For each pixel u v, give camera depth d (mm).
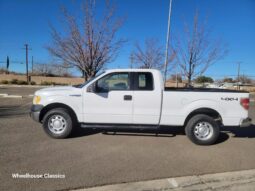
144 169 4922
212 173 4824
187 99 6660
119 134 7430
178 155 5793
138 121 6785
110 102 6758
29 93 22672
